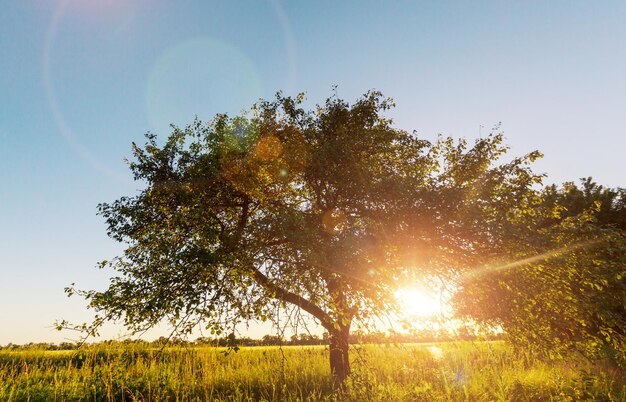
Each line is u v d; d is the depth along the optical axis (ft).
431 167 48.96
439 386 42.80
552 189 78.89
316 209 42.34
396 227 36.42
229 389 43.16
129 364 48.73
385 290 31.78
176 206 41.34
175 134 43.78
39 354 57.57
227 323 33.55
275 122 45.83
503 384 40.60
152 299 32.78
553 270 36.47
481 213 36.11
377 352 49.85
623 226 76.23
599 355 40.60
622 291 35.22
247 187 39.42
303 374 48.75
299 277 32.99
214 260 32.45
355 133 45.55
